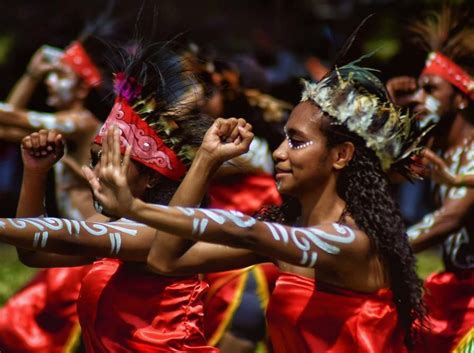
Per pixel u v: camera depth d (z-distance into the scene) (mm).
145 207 4727
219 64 7988
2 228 5332
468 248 7484
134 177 5500
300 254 4902
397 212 5230
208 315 7609
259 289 7559
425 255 14633
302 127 5145
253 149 7871
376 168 5203
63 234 5391
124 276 5582
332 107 5117
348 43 5695
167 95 5582
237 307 7551
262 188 7941
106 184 4742
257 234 4832
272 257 4988
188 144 5586
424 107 7719
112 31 9469
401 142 5301
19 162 17391
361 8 15156
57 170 8891
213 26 18297
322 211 5191
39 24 17391
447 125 7719
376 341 5102
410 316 5316
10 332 8008
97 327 5582
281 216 5523
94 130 9023
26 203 5781
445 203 7461
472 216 7449
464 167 7590
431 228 7441
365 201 5141
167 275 5332
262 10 18406
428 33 8086
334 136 5129
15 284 11289
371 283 5133
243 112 8125
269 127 8195
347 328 5105
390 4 14281
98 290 5594
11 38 17562
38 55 9758
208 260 5258
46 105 11438
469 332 7301
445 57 7785
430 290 7496
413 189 16000
